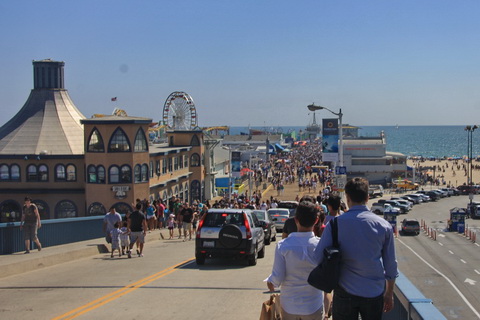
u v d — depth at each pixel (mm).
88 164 43688
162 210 31844
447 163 169500
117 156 43156
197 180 60625
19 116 51031
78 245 20359
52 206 45125
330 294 7469
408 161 190750
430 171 143375
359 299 5219
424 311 5320
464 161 183375
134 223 19000
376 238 5215
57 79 53094
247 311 10133
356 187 5398
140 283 13336
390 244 5332
